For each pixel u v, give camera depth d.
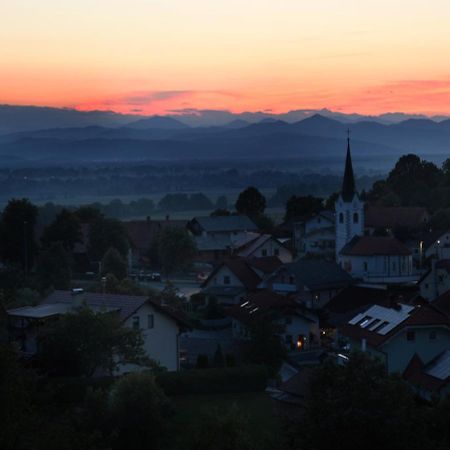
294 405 45.09
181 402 54.06
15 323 58.78
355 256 113.25
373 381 33.44
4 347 31.03
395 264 112.44
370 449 31.41
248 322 76.81
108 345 52.72
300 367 66.56
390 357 55.12
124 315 58.50
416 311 56.19
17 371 31.77
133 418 44.78
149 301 60.53
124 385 45.72
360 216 128.50
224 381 56.94
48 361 52.31
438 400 41.91
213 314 90.56
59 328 52.84
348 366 34.16
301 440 32.09
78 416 45.38
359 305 92.69
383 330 56.88
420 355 55.53
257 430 46.66
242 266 106.25
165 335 62.12
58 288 102.81
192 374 56.44
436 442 34.22
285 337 79.62
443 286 97.00
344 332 62.47
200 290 111.62
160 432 45.62
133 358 53.91
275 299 83.25
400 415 31.69
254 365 59.16
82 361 52.31
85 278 127.88
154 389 46.56
